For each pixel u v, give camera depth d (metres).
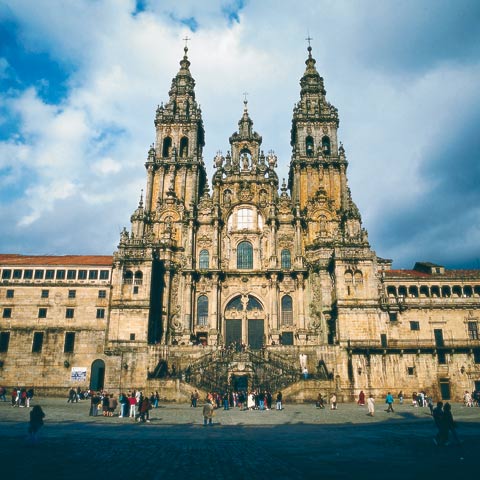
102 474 14.67
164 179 72.31
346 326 57.62
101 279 62.81
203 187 78.81
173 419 33.38
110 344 58.12
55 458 17.58
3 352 59.66
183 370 54.12
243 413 38.28
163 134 75.88
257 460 17.27
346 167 72.44
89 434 24.75
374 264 59.94
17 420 31.44
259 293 66.69
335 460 17.22
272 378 51.19
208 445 21.17
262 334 65.19
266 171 74.06
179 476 14.41
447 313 58.75
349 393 54.09
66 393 58.28
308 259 67.12
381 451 19.39
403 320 58.25
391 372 55.31
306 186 71.75
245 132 76.19
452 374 55.47
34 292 62.16
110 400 35.41
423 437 24.00
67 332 60.69
